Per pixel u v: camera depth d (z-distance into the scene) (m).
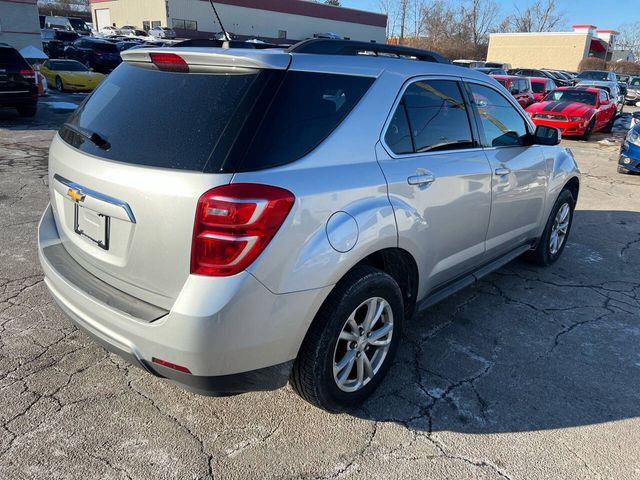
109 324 2.30
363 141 2.62
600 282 4.68
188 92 2.37
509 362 3.33
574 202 5.10
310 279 2.29
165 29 37.78
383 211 2.60
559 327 3.81
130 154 2.29
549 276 4.77
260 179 2.15
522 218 4.12
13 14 21.58
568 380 3.16
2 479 2.26
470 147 3.43
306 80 2.42
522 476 2.41
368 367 2.80
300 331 2.35
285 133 2.28
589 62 49.19
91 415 2.68
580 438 2.67
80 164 2.46
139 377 3.01
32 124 12.33
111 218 2.33
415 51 3.23
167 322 2.12
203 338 2.09
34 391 2.84
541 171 4.22
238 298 2.11
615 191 8.55
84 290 2.43
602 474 2.44
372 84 2.73
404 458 2.49
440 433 2.67
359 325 2.70
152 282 2.23
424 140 3.04
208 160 2.12
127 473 2.33
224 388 2.28
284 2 47.47
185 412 2.74
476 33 63.16
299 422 2.71
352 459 2.47
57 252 2.80
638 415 2.87
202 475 2.34
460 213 3.25
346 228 2.41
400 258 2.97
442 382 3.09
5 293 3.91
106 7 49.09
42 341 3.31
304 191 2.26
